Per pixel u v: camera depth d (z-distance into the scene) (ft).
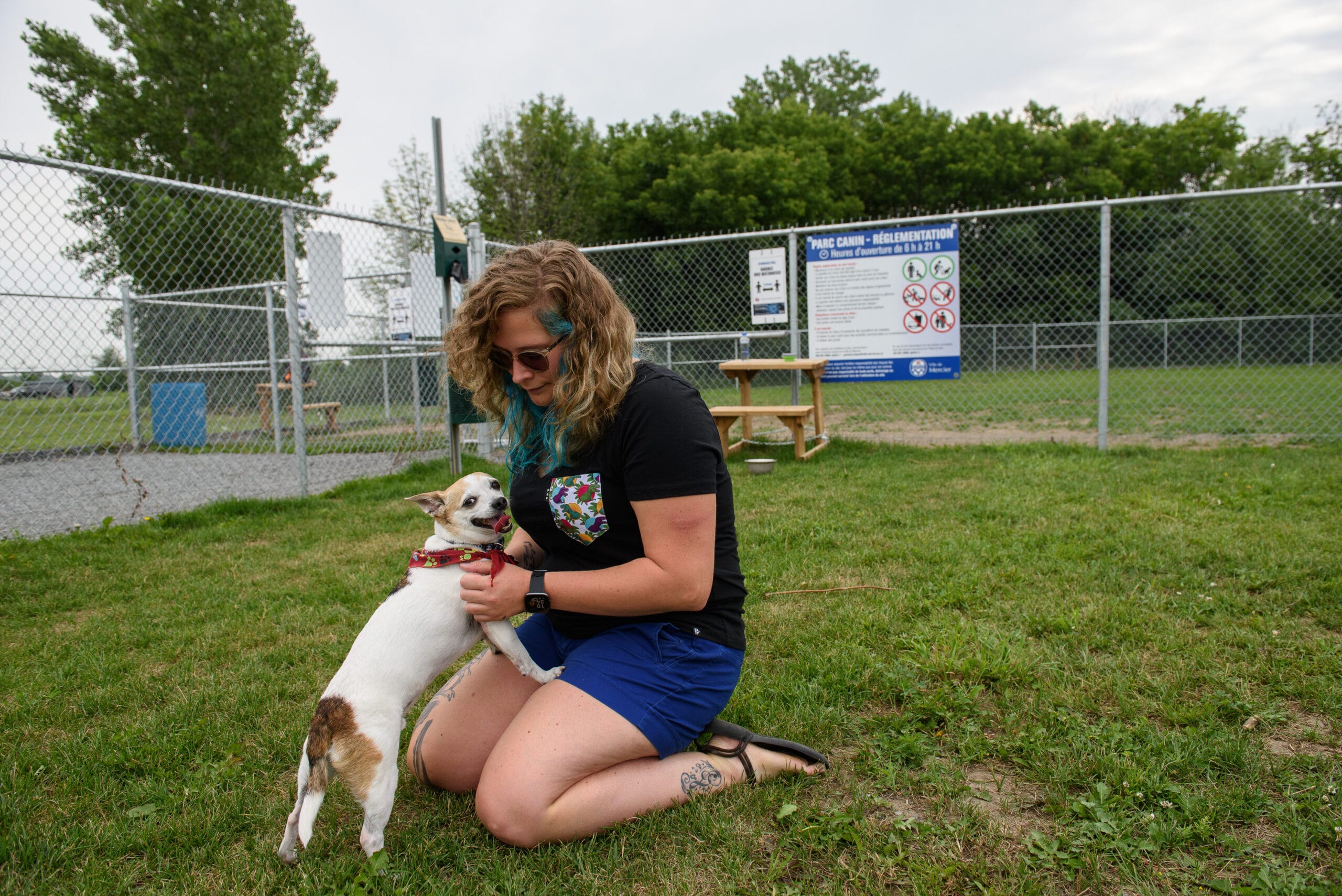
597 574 6.65
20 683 10.24
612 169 98.89
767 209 94.89
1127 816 6.54
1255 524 14.65
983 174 108.88
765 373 54.34
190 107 80.23
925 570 13.19
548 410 6.77
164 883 6.34
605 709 6.51
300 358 22.34
